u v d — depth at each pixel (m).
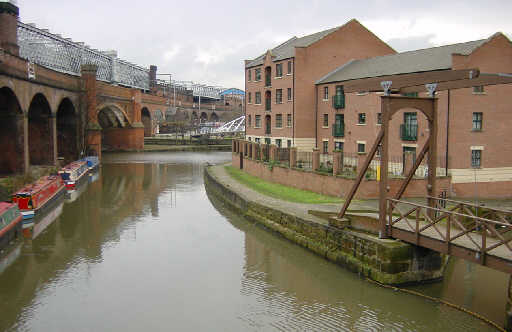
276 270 14.42
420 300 11.65
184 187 31.30
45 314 11.45
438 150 21.38
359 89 13.81
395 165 24.25
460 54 20.86
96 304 12.02
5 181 24.16
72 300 12.27
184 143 70.94
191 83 112.31
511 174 21.73
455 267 14.03
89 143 44.47
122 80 66.75
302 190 23.14
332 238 14.52
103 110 57.97
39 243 17.52
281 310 11.53
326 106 31.70
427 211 13.23
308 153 24.20
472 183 21.14
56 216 22.06
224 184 25.97
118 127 61.62
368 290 12.29
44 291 12.89
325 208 17.95
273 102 36.00
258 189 24.03
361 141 27.66
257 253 16.20
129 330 10.61
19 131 27.70
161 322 10.99
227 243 17.45
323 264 14.53
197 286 13.17
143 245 17.25
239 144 34.75
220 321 11.01
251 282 13.42
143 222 20.89
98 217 21.86
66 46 50.69
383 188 12.72
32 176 27.48
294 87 32.53
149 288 13.06
